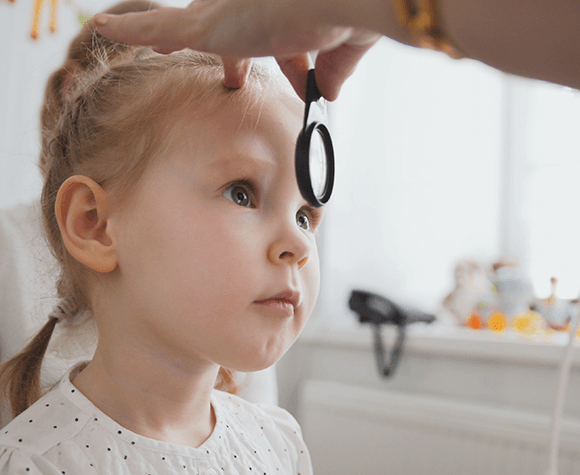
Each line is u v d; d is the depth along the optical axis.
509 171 1.56
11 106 1.00
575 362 1.20
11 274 0.83
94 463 0.43
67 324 0.60
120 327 0.46
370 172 1.76
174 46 0.34
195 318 0.41
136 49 0.58
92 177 0.47
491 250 1.57
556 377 1.25
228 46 0.32
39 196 0.71
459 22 0.26
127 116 0.47
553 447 0.81
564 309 1.34
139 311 0.44
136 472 0.44
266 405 0.71
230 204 0.42
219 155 0.41
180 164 0.42
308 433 1.53
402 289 1.67
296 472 0.65
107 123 0.48
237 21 0.31
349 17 0.29
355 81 1.79
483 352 1.33
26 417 0.46
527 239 1.53
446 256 1.62
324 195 0.44
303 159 0.40
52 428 0.45
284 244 0.42
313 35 0.31
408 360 1.49
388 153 1.73
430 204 1.66
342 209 1.78
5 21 1.03
